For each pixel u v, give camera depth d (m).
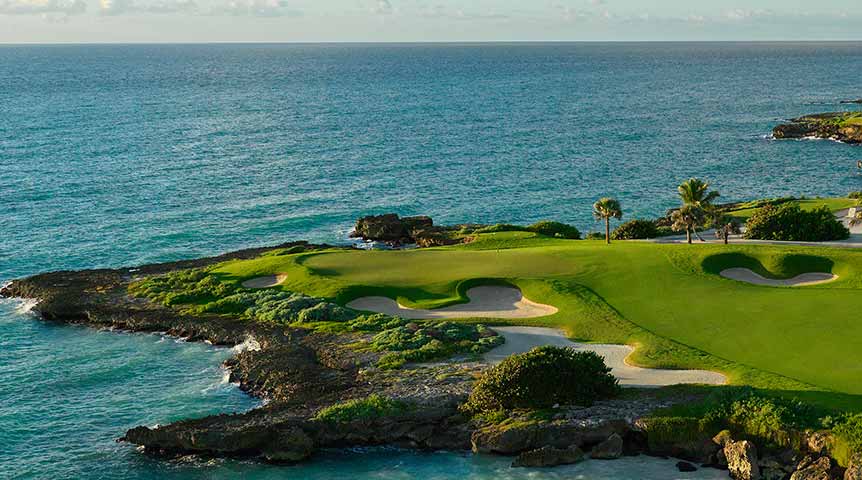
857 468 45.50
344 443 54.59
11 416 60.28
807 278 83.12
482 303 79.31
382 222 120.81
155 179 157.12
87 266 103.56
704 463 50.81
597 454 51.75
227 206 137.50
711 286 79.12
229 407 61.19
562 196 150.50
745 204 133.88
